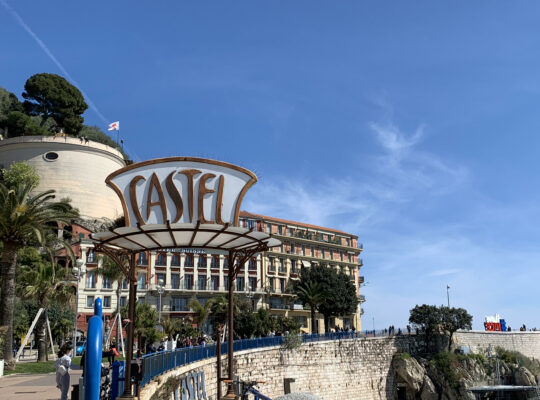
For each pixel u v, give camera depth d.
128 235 12.09
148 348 30.33
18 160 78.62
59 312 51.50
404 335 63.78
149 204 12.15
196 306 62.88
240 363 37.97
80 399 11.14
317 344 50.38
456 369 62.06
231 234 12.51
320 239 97.88
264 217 90.00
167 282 74.69
